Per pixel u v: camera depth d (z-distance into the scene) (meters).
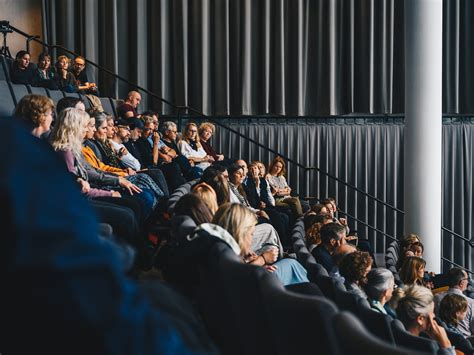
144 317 0.74
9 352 0.75
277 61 12.87
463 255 13.26
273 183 10.02
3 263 0.69
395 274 7.59
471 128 13.23
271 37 12.94
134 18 12.77
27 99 4.06
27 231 0.68
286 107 13.00
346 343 1.59
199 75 12.91
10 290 0.69
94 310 0.70
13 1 12.72
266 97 12.90
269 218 8.42
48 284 0.69
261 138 13.08
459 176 13.25
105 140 6.27
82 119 4.68
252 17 12.92
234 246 3.11
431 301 4.59
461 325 6.25
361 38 12.95
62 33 12.62
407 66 9.85
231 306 2.12
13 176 0.69
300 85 12.91
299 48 12.86
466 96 13.16
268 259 4.55
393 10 12.95
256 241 5.86
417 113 9.78
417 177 9.81
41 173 0.71
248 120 13.07
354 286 5.12
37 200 0.69
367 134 13.17
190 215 3.79
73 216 0.71
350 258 5.13
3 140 0.71
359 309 3.75
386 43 13.01
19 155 0.70
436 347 3.84
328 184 13.19
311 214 7.73
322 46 12.95
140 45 12.81
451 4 12.95
